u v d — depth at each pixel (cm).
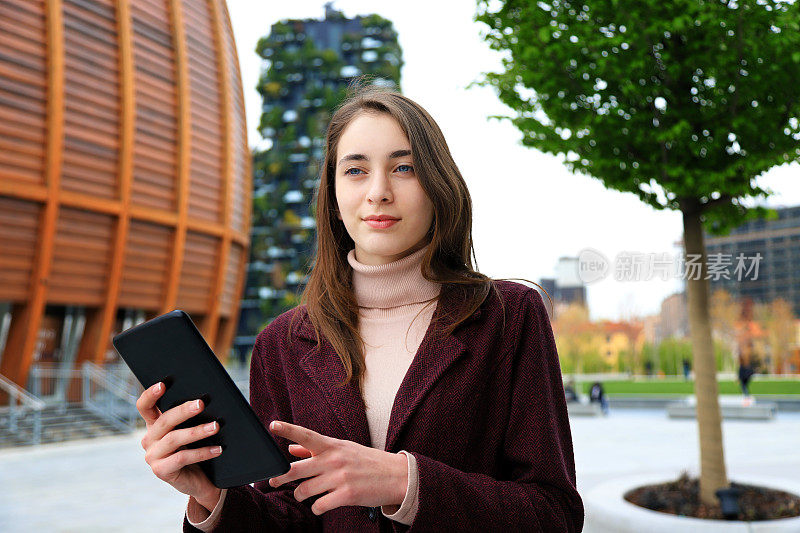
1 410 1461
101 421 1570
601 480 838
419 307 147
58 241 1622
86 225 1678
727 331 3891
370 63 6769
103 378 1645
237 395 113
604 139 547
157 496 845
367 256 151
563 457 136
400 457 114
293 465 108
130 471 1035
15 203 1547
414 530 112
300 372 151
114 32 1738
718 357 3881
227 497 127
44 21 1590
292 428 107
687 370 3312
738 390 2553
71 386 1714
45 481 955
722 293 3969
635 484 635
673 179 535
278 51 6619
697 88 531
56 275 1633
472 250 155
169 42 1912
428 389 132
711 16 450
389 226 140
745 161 496
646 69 512
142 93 1817
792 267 4731
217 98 2116
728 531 489
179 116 1905
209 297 2095
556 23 512
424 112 145
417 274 146
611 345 5028
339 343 144
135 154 1788
